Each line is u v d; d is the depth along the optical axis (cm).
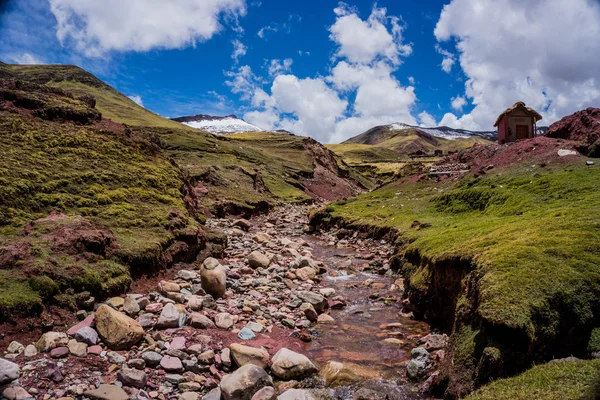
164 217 1948
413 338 1177
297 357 927
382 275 2034
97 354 894
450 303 1230
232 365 927
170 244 1769
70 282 1145
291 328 1246
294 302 1436
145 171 2489
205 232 2170
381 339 1173
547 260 972
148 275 1493
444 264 1277
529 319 776
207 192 4650
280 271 1916
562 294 848
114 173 2238
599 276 905
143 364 865
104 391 740
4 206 1518
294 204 6738
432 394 841
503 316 781
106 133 2692
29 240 1293
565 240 1087
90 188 1977
